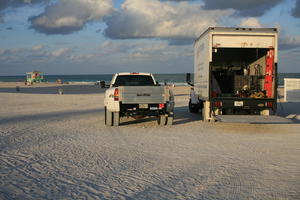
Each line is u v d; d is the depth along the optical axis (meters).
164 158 6.68
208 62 11.91
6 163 6.22
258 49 13.88
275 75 11.59
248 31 11.71
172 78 117.81
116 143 8.25
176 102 23.58
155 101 10.89
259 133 10.01
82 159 6.55
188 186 4.95
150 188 4.85
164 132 10.12
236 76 13.62
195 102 15.40
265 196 4.53
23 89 49.66
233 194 4.61
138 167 5.98
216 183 5.09
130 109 10.93
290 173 5.62
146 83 12.85
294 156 6.87
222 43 11.82
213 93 12.31
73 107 18.77
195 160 6.52
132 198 4.45
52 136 9.23
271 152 7.26
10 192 4.66
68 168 5.90
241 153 7.15
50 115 14.71
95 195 4.55
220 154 7.05
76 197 4.47
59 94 33.84
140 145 8.01
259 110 12.56
